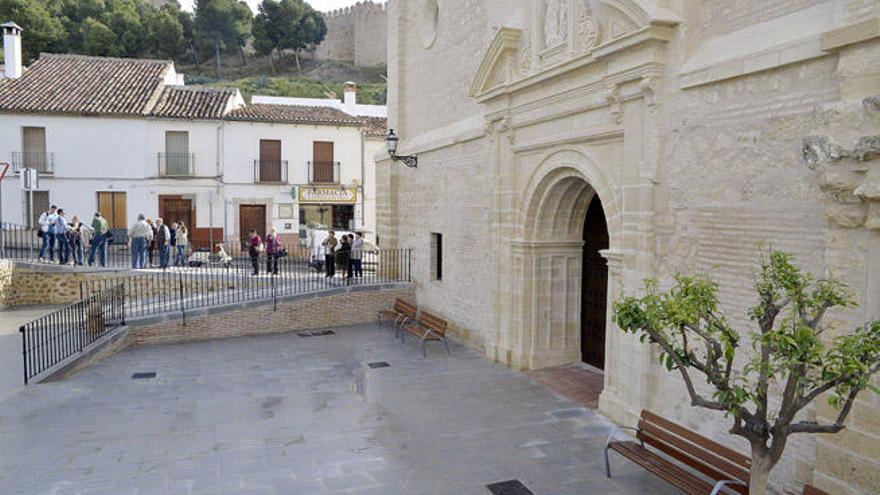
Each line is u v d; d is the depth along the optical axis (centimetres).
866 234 467
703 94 636
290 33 6538
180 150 2500
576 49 832
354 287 1481
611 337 802
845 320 480
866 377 324
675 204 677
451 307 1309
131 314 1293
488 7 1115
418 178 1487
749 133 584
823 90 513
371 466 659
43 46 4509
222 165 2538
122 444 719
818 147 486
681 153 666
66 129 2378
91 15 5450
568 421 798
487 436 748
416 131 1527
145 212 2462
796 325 360
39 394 905
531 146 969
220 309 1328
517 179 1038
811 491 465
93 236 1723
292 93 5166
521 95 983
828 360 353
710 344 417
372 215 2831
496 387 947
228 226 2558
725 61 602
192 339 1303
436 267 1429
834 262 490
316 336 1348
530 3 961
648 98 700
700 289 379
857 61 467
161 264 1727
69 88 2509
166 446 714
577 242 1036
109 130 2414
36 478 623
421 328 1312
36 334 1034
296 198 2639
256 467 655
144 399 894
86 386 957
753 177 580
